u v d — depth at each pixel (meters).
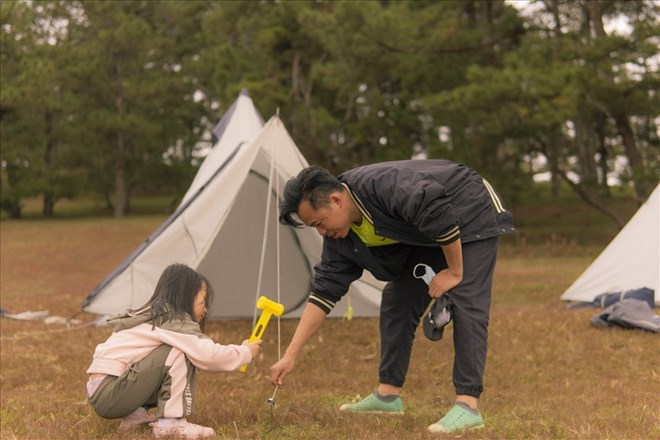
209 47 34.38
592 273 8.90
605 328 7.23
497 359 6.00
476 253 3.82
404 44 18.52
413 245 3.95
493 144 19.58
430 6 19.83
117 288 7.35
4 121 31.81
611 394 4.88
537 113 15.81
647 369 5.67
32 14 32.72
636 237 8.68
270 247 7.34
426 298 4.15
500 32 19.86
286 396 4.88
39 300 10.24
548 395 4.91
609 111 17.45
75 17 34.97
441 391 5.09
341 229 3.69
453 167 3.92
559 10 21.56
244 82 23.36
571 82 15.80
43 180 33.59
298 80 24.97
